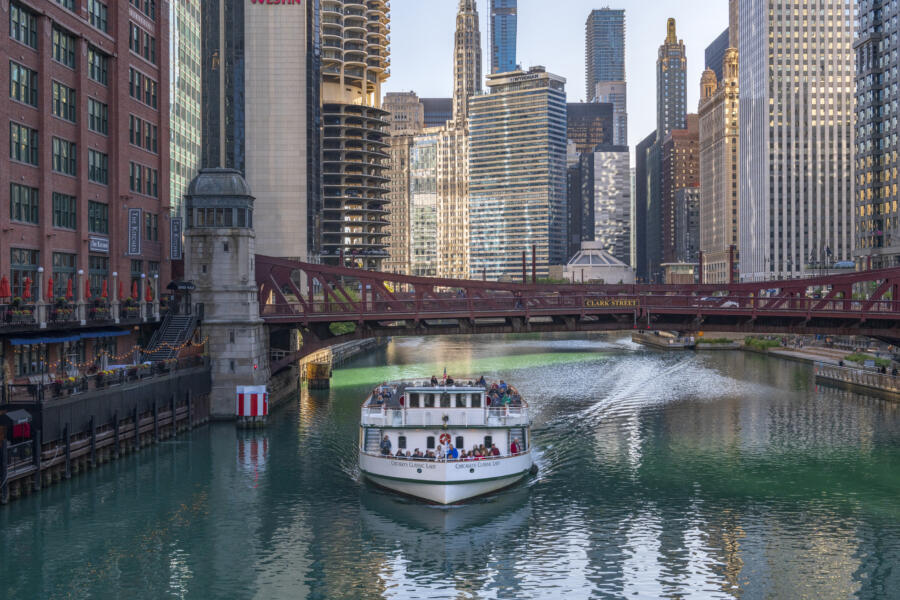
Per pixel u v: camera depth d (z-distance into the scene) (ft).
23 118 197.67
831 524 157.58
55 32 213.66
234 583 129.80
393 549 144.97
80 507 160.76
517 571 135.64
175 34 375.04
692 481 187.01
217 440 222.48
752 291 286.46
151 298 258.98
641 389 336.70
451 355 526.57
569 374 397.19
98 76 237.25
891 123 580.71
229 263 250.78
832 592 127.34
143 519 156.35
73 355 216.95
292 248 553.64
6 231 188.14
